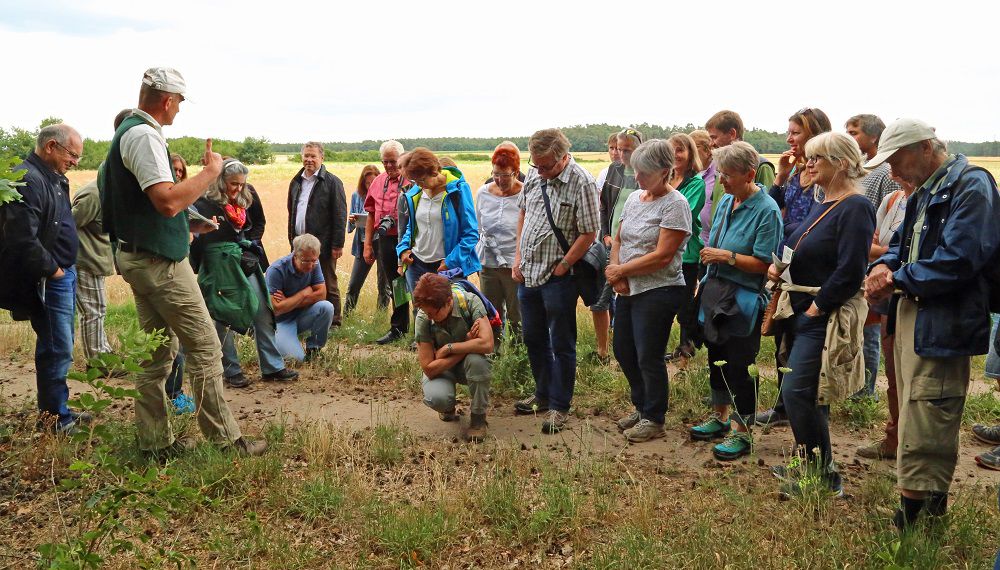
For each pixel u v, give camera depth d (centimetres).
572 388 573
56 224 518
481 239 714
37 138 522
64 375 536
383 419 593
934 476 362
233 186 627
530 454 507
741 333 480
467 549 387
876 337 602
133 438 493
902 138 354
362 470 475
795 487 428
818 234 419
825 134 421
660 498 436
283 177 5328
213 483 430
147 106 443
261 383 692
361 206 1027
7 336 812
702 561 361
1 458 485
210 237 632
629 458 505
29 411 581
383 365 728
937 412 357
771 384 611
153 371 470
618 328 550
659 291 515
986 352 346
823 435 435
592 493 446
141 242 439
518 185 702
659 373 532
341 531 405
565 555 383
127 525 405
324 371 727
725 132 683
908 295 360
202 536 399
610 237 689
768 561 360
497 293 718
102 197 451
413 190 769
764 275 483
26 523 407
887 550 338
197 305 465
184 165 543
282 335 723
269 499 429
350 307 991
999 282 346
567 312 558
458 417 596
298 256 713
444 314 543
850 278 399
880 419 584
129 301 1109
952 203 346
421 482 464
